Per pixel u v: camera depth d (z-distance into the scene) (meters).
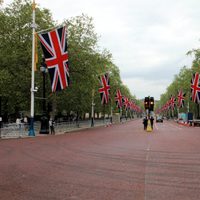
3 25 49.56
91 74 55.12
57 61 34.78
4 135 33.69
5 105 56.81
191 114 87.94
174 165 14.48
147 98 52.00
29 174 12.06
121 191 9.38
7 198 8.55
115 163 15.01
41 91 49.69
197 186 10.09
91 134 40.50
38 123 45.31
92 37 56.78
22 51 48.38
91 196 8.77
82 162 15.27
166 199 8.47
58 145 24.14
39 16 50.31
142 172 12.62
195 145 24.70
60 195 8.88
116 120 114.50
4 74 44.66
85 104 63.22
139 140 29.89
